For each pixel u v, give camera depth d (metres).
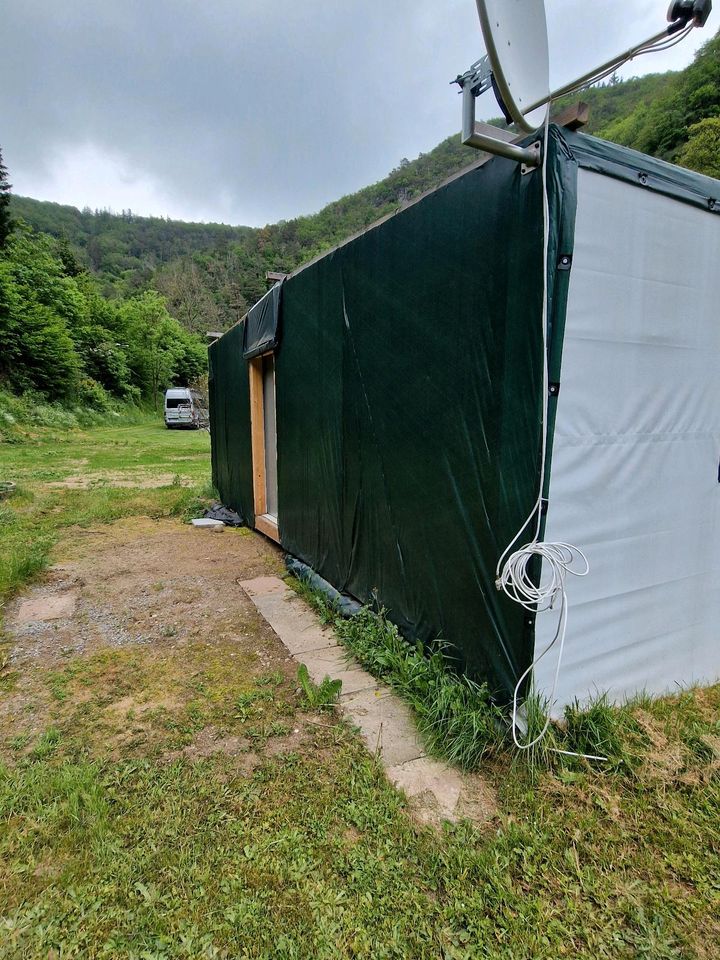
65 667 2.57
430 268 2.27
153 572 4.06
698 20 1.23
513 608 1.87
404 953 1.17
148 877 1.37
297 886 1.34
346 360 3.11
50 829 1.52
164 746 1.94
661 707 2.16
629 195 1.81
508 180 1.80
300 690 2.34
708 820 1.56
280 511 4.57
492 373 1.93
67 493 6.94
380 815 1.58
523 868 1.39
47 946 1.19
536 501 1.75
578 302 1.74
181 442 15.38
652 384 2.00
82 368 20.39
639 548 2.09
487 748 1.86
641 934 1.22
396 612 2.71
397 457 2.61
